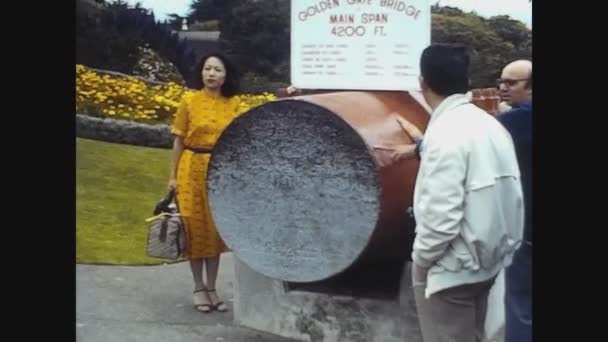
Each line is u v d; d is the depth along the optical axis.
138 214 6.33
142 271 6.34
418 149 5.07
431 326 4.45
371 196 4.88
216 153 5.21
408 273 5.14
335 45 5.38
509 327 5.24
